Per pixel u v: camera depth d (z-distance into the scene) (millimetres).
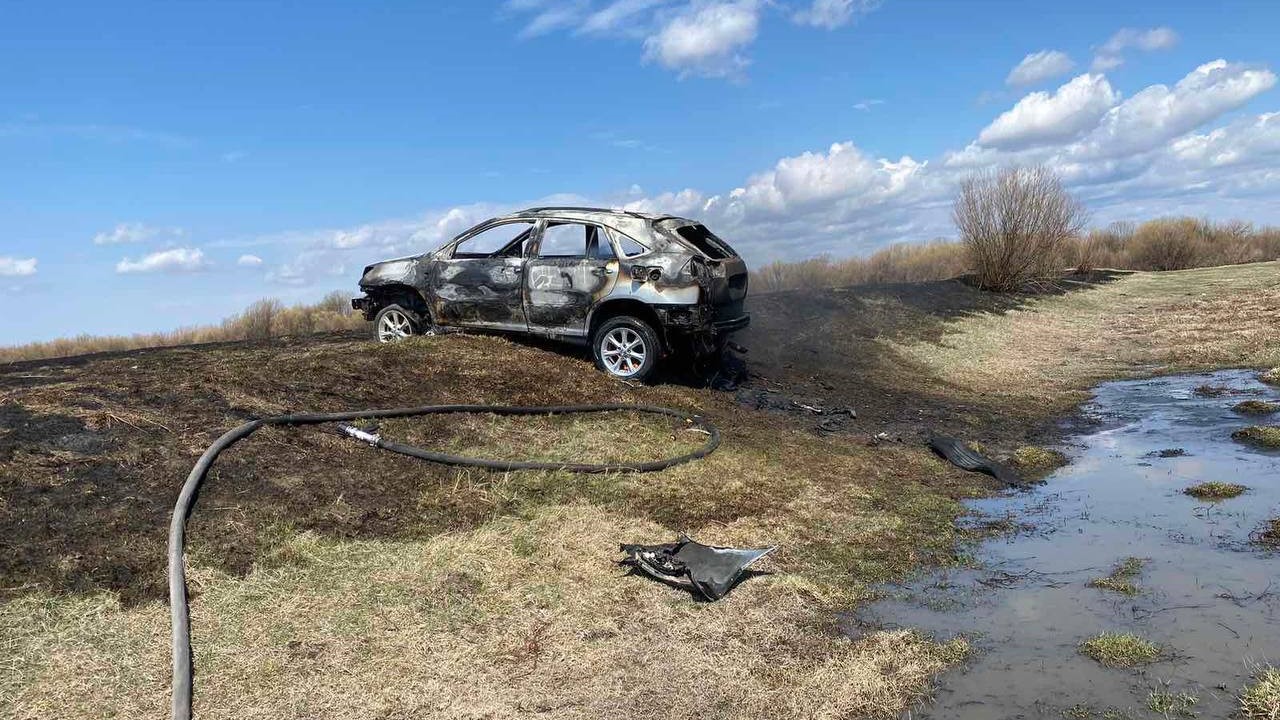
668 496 6492
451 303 9984
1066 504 6953
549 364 9266
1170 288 24953
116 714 3498
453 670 4012
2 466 4980
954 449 8578
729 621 4652
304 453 6074
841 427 9445
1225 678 3898
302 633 4199
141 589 4305
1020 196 22703
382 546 5145
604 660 4176
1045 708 3734
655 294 9109
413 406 7535
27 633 3873
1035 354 15719
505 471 6543
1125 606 4785
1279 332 15867
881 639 4453
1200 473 7684
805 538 5969
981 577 5371
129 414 5984
